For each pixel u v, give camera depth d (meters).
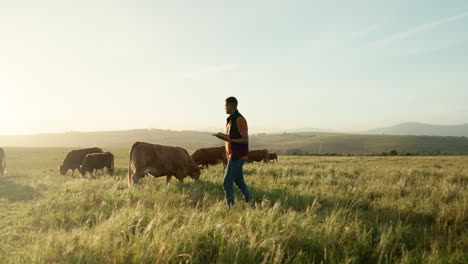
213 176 10.14
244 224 3.88
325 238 3.33
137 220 4.02
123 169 22.11
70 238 3.29
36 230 4.46
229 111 5.45
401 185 7.39
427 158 46.72
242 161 5.35
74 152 19.95
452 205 4.89
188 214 4.41
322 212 4.86
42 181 12.14
